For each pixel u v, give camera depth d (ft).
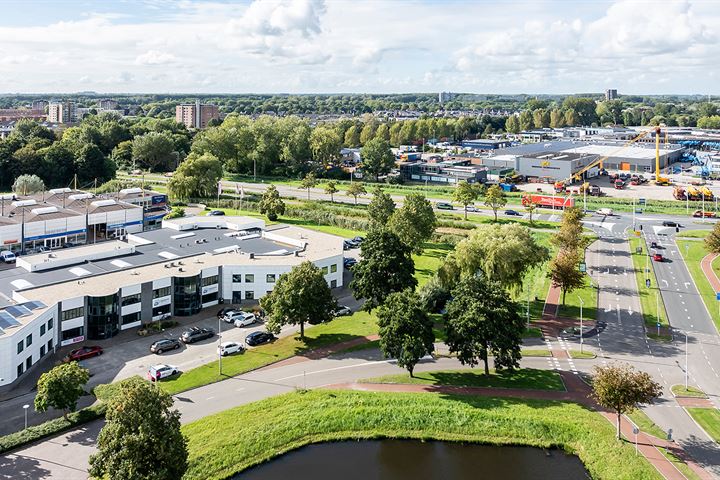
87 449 252.62
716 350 357.61
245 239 516.32
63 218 558.97
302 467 254.06
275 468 253.24
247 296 435.12
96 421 274.36
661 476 238.48
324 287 364.38
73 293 368.07
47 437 260.21
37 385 292.61
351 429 278.05
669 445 260.21
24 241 534.78
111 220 595.88
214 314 412.77
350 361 341.82
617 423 276.21
